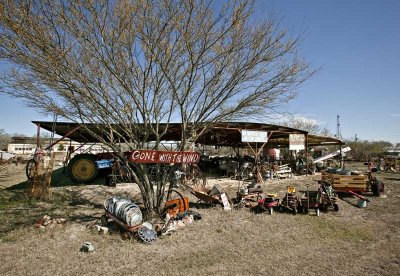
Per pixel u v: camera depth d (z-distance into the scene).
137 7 5.68
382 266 4.95
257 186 9.47
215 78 6.90
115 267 4.75
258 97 7.27
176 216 7.24
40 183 10.38
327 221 7.75
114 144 6.98
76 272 4.55
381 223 7.66
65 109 6.67
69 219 7.39
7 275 4.42
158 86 6.77
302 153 24.78
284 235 6.52
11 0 4.69
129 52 6.25
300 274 4.61
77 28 5.74
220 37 6.25
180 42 6.36
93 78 6.34
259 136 15.73
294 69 7.13
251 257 5.25
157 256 5.21
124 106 6.79
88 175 13.06
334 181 11.69
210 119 7.40
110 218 6.67
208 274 4.55
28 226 6.79
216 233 6.55
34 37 5.18
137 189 11.98
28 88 6.14
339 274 4.64
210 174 18.53
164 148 9.57
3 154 41.78
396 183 16.12
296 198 8.53
